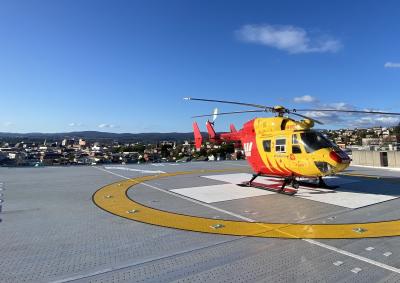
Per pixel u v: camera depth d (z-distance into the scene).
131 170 19.77
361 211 8.91
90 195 11.34
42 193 11.68
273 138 12.55
